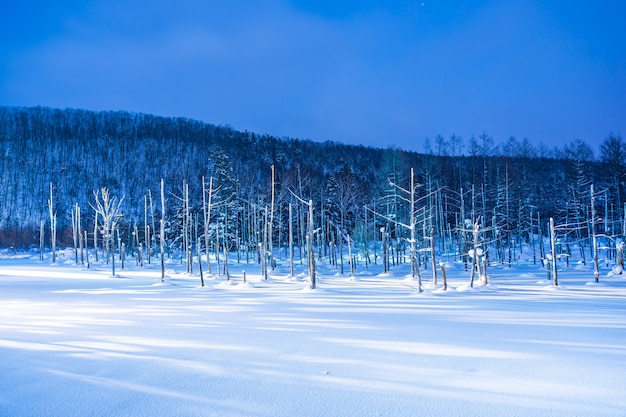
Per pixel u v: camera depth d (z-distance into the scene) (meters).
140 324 10.77
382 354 7.12
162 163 110.69
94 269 48.59
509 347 7.72
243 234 61.16
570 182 54.62
